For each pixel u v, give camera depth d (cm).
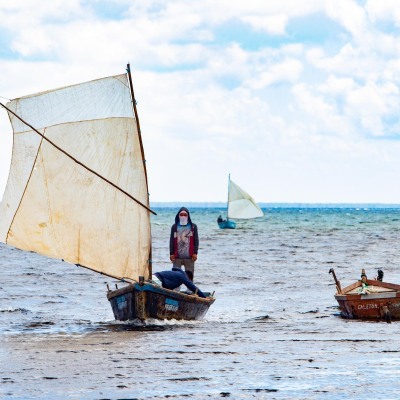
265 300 7562
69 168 6131
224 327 5719
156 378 3959
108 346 4881
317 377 3975
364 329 5606
